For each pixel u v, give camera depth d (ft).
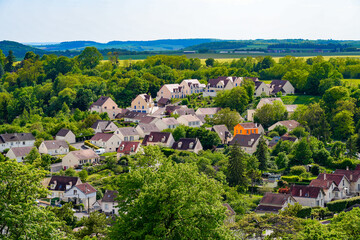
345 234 325.83
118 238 264.52
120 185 289.33
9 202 250.37
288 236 324.19
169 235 257.96
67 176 599.98
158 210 261.65
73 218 478.59
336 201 523.70
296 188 538.47
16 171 258.16
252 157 639.35
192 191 266.36
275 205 496.23
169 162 299.99
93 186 614.75
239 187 583.99
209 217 261.85
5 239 232.94
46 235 248.73
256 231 339.57
